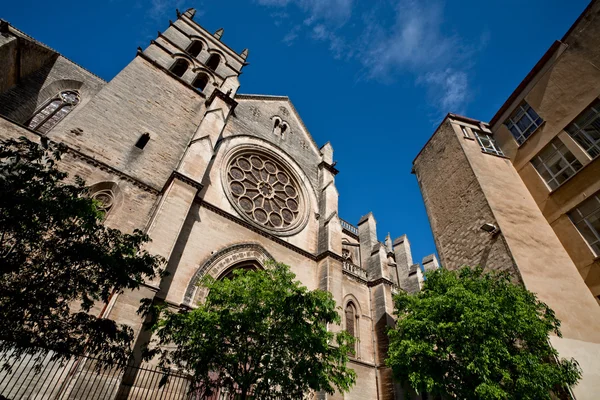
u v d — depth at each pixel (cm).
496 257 1800
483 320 1055
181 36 2992
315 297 1139
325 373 1108
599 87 1761
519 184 2127
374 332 2344
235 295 1084
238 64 3306
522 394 1017
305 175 2812
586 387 1308
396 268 3525
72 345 793
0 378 991
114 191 1638
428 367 1173
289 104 3300
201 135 2033
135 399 1145
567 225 1802
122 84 2089
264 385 1007
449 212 2327
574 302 1569
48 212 728
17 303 693
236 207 2052
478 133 2525
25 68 2073
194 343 971
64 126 1678
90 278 845
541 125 2077
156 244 1400
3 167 729
